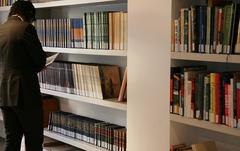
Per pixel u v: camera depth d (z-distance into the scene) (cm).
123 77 284
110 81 291
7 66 282
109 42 270
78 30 299
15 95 281
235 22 180
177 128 220
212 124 192
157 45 218
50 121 352
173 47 211
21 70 281
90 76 293
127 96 244
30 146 297
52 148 341
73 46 307
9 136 306
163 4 212
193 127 227
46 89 344
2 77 286
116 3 297
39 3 337
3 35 281
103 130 289
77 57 347
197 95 200
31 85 287
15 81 280
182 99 208
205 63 228
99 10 320
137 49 231
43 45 342
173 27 209
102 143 291
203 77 197
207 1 203
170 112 215
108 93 288
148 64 225
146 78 227
